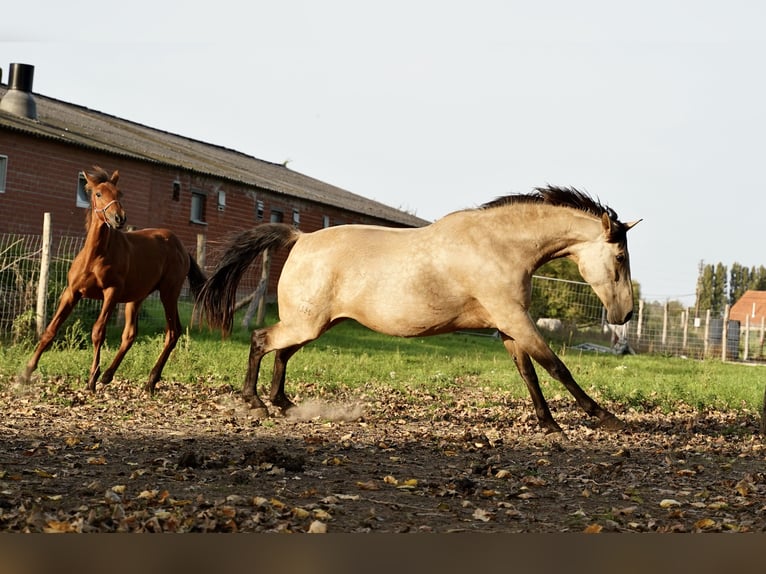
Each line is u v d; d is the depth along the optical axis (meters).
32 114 28.66
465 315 9.23
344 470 6.86
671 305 35.84
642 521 5.50
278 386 10.13
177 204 31.91
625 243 9.17
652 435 9.46
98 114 38.25
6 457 6.84
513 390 13.56
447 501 5.91
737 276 74.81
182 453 7.34
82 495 5.62
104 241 11.09
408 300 9.12
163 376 12.99
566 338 32.12
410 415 10.61
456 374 16.61
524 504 5.92
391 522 5.26
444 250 9.05
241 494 5.81
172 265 12.45
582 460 7.82
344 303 9.47
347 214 42.66
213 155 40.38
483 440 8.51
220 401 10.97
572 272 36.53
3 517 4.88
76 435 8.07
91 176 11.27
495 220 9.13
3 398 10.27
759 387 15.48
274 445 7.98
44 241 16.44
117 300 11.42
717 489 6.68
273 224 10.22
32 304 16.41
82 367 12.73
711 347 32.41
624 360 23.77
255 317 26.36
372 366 16.42
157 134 39.62
